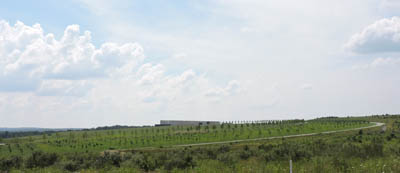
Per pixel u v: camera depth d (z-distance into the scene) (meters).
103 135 130.50
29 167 27.47
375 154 23.28
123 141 104.81
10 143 108.81
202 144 87.12
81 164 26.47
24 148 93.12
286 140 83.06
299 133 108.38
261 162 22.62
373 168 16.75
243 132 114.19
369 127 122.56
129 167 23.39
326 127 127.56
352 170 16.59
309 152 24.92
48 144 102.81
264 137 99.19
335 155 22.62
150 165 24.08
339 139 67.38
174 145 88.19
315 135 97.94
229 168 19.12
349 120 181.38
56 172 23.03
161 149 74.00
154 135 119.56
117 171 21.77
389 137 59.62
